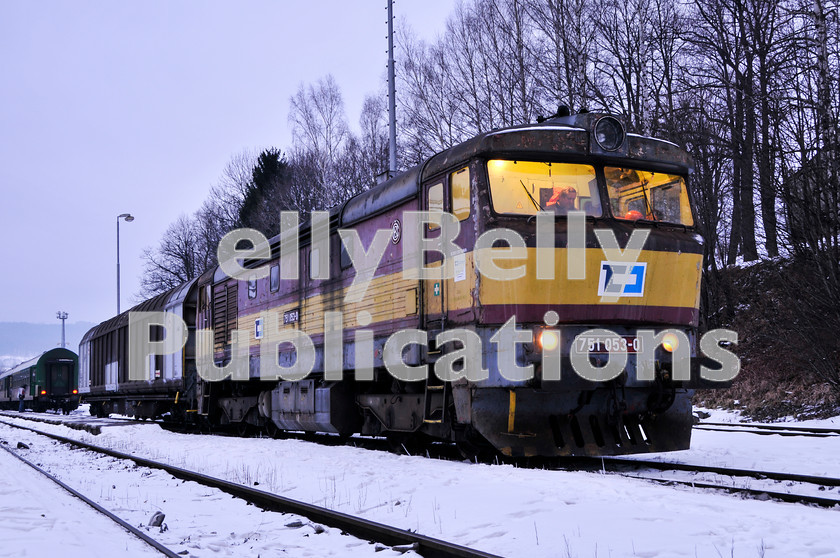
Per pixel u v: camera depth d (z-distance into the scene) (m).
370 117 40.38
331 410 13.28
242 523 7.30
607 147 10.03
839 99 17.56
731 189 25.36
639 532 5.87
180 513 7.90
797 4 20.19
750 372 20.48
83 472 12.16
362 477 9.38
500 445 9.66
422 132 31.88
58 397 45.72
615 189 10.12
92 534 6.70
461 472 9.07
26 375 48.94
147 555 5.84
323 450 12.74
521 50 28.11
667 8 25.41
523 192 9.75
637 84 25.64
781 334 19.52
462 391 9.90
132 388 26.80
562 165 9.97
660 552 5.33
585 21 26.44
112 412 32.50
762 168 19.19
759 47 21.41
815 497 7.17
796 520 6.16
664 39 24.34
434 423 10.91
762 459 10.64
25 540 6.33
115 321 31.00
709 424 16.70
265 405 16.31
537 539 5.82
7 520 7.35
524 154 9.80
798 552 5.21
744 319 22.44
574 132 9.92
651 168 10.47
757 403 19.17
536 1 27.64
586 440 9.93
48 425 29.19
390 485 8.67
